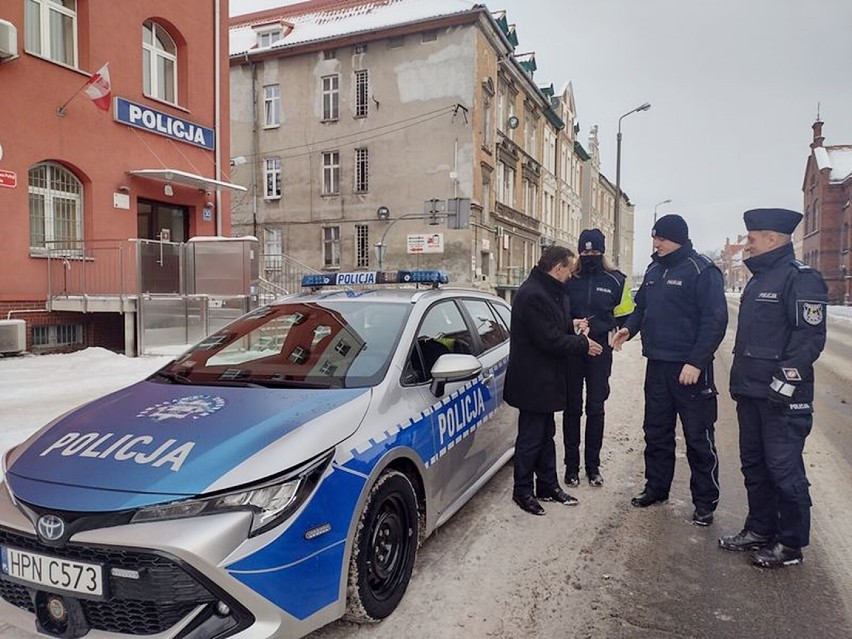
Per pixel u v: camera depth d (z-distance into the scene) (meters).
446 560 3.47
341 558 2.54
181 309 11.20
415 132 24.95
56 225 11.38
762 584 3.27
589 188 52.59
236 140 27.62
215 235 15.05
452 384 3.75
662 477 4.33
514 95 30.98
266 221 27.31
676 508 4.34
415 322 3.68
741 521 4.11
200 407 2.88
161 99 13.32
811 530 3.96
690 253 4.18
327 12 28.58
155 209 13.70
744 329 3.63
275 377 3.31
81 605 2.29
